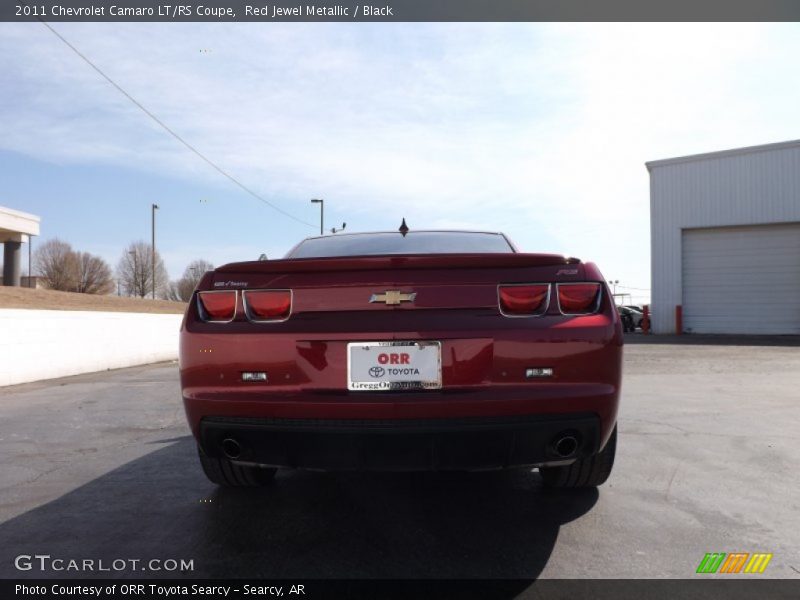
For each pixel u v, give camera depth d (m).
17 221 29.33
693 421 4.76
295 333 2.22
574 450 2.22
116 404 6.24
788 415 5.02
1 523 2.59
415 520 2.59
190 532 2.46
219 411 2.25
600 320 2.24
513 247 3.09
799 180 17.94
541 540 2.35
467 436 2.09
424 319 2.21
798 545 2.30
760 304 18.86
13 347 8.59
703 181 19.45
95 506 2.81
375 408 2.10
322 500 2.87
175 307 34.28
